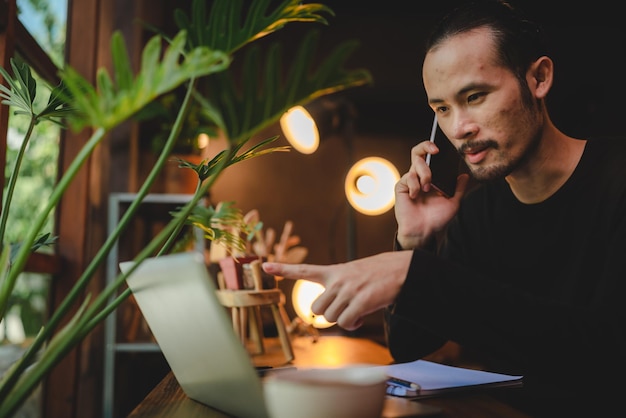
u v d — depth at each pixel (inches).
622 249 40.3
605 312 30.2
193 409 29.1
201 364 25.1
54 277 87.7
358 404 19.9
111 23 100.0
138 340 91.4
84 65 95.0
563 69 130.8
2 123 60.4
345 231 121.3
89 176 94.0
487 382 34.4
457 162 47.1
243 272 52.7
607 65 130.8
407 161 126.1
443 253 58.4
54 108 37.7
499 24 41.0
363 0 127.8
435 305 28.8
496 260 53.2
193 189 94.3
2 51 62.5
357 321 28.8
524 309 29.1
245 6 115.8
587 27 131.5
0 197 61.4
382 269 28.9
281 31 123.3
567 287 47.4
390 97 127.3
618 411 39.7
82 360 92.5
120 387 99.3
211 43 24.1
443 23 42.3
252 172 120.7
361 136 126.0
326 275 28.7
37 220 20.0
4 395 19.7
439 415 27.6
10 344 65.2
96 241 96.2
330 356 57.1
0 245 32.4
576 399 41.7
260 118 20.5
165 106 91.8
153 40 19.2
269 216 120.3
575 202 47.3
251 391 22.5
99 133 19.8
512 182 49.8
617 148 47.3
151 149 103.9
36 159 77.6
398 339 47.2
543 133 46.0
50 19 85.1
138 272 25.2
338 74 21.1
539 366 29.7
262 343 57.1
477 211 55.7
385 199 112.8
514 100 41.0
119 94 18.3
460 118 41.4
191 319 23.1
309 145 104.7
